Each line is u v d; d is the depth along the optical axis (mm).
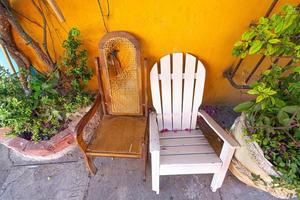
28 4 1350
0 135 1570
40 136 1585
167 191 1514
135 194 1505
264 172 1195
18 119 1528
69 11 1370
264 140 1187
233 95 1914
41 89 1564
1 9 1293
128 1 1320
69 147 1684
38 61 1682
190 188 1527
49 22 1438
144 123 1596
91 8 1357
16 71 1730
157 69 1412
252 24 1361
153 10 1359
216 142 1479
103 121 1623
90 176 1617
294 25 972
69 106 1617
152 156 1210
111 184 1566
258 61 1584
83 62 1536
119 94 1586
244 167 1345
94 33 1484
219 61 1649
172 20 1407
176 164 1277
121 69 1520
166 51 1571
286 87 1191
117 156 1362
